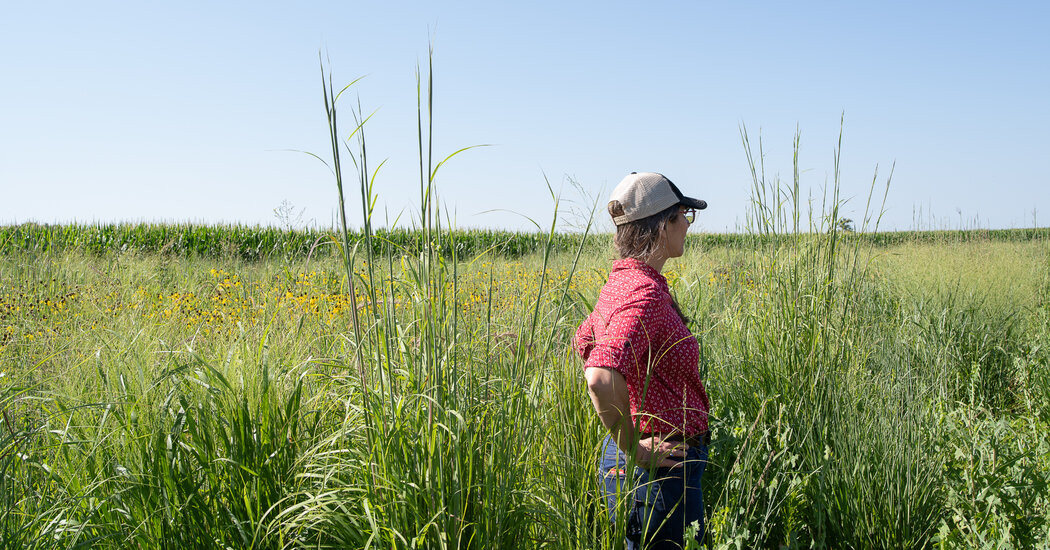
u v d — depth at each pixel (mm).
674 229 2072
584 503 2182
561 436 2486
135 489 1993
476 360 2158
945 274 7785
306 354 2898
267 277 6445
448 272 1937
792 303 3555
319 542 1904
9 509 1843
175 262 10617
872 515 2707
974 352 5359
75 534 1869
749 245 4141
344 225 1816
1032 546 2414
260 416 2236
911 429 2982
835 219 3545
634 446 1911
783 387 3334
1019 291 7547
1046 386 4602
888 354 3812
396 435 1784
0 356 3328
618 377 1864
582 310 3477
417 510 1728
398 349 1945
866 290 4910
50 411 2387
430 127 1770
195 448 2104
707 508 2854
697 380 2061
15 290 6898
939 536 2564
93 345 2957
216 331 3539
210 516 2027
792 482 2713
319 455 2010
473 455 1820
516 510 1922
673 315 2012
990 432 3262
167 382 2334
